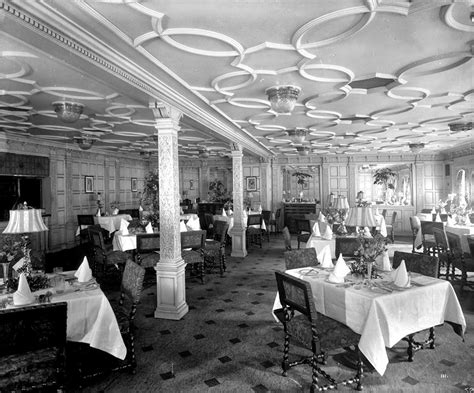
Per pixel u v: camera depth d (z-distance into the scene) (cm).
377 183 1733
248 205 1294
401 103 553
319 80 415
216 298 572
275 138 912
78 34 265
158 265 488
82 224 1018
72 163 1088
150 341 411
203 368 349
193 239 654
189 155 1355
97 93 473
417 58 352
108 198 1270
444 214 1032
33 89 459
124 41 295
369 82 451
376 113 624
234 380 327
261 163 1397
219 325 458
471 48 324
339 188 1372
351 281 367
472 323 447
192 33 282
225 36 293
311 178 1817
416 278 374
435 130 808
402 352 373
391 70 391
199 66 365
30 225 356
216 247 720
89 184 1168
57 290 346
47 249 984
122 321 352
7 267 362
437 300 348
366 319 306
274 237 1292
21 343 235
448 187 1267
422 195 1316
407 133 850
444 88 471
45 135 869
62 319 246
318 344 302
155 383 323
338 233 716
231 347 394
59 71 383
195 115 555
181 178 1556
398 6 246
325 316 354
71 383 319
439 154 1302
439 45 318
